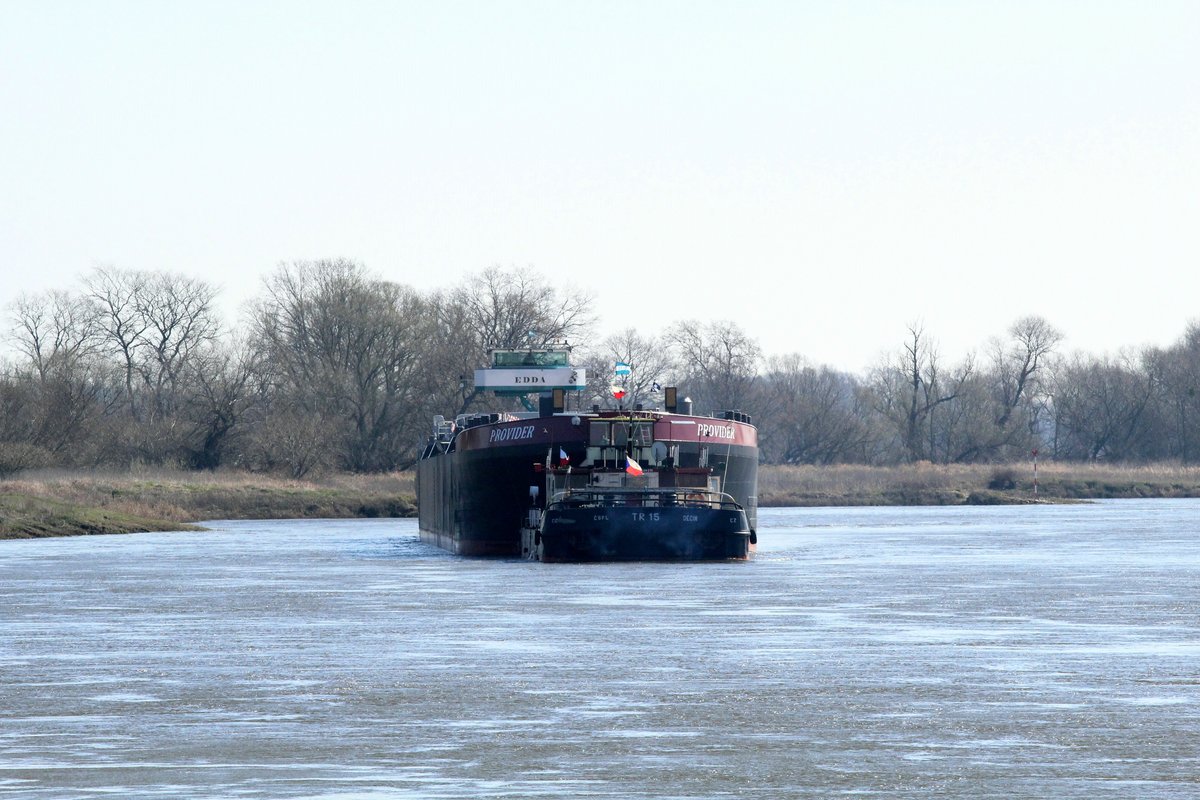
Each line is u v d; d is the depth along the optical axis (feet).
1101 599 506.89
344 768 242.58
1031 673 334.44
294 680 329.93
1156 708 290.15
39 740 265.95
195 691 316.60
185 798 222.69
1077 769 238.68
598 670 341.62
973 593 529.04
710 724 277.44
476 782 232.32
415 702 301.22
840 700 301.02
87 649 385.91
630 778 234.79
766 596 517.55
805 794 223.71
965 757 248.11
